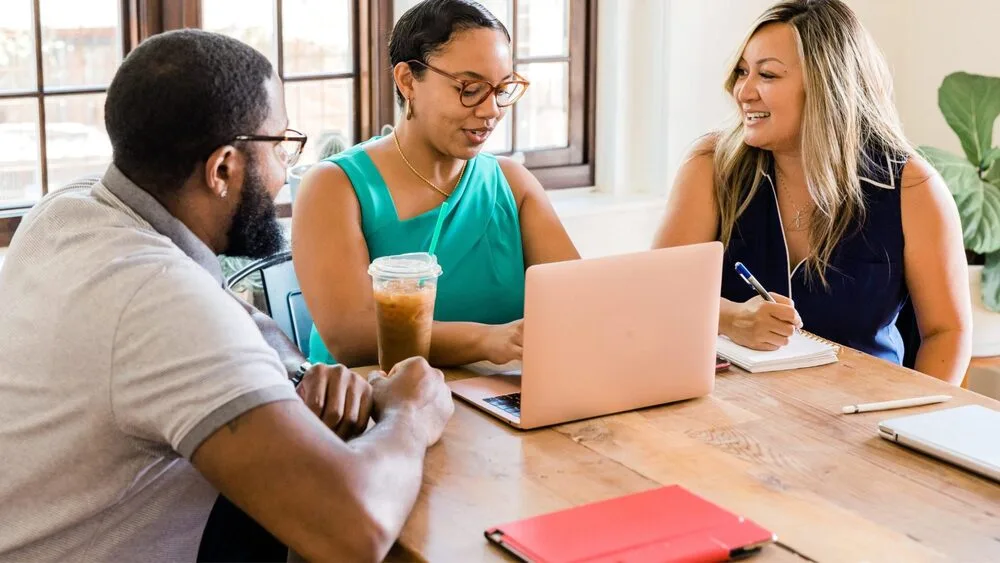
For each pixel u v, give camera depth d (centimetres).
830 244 223
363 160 201
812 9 220
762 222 229
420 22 191
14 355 124
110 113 127
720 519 123
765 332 186
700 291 161
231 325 119
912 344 235
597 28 349
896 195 221
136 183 129
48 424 121
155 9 283
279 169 135
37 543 125
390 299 165
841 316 225
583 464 141
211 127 126
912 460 145
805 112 218
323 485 117
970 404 166
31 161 276
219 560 150
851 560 118
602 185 359
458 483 135
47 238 127
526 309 147
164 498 130
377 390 146
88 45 278
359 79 319
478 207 208
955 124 332
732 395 169
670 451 146
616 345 156
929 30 379
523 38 339
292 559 131
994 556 120
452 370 177
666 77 346
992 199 321
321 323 192
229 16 296
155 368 116
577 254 217
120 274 119
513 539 118
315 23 310
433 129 194
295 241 197
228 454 115
